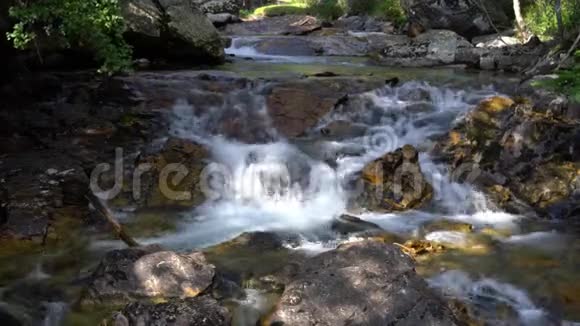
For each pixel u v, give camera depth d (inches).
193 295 216.2
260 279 230.5
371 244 227.8
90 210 276.1
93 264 241.0
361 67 491.8
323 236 265.7
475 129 334.0
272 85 374.0
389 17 720.3
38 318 210.8
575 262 247.9
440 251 253.6
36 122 335.6
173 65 457.1
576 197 295.1
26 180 285.4
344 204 295.0
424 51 519.2
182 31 443.8
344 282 211.3
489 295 226.4
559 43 448.8
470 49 510.3
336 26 744.3
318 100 361.7
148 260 222.7
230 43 612.4
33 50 373.1
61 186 285.0
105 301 215.6
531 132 320.8
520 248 258.4
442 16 591.2
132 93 364.2
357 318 201.8
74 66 412.5
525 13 590.6
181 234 265.7
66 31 318.3
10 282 228.8
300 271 225.1
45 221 261.7
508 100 346.6
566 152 315.9
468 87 399.5
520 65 469.4
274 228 273.0
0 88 361.4
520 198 299.9
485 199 299.3
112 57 324.5
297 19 729.6
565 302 223.3
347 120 356.8
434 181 309.6
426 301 209.3
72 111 349.4
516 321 213.6
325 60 542.6
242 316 211.8
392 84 392.8
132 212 280.5
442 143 331.6
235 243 257.0
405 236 267.0
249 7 1000.9
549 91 355.3
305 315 202.5
